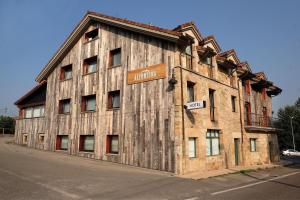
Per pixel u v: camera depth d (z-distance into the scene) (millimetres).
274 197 9641
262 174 16812
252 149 23125
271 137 26406
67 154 20516
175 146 14703
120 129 17562
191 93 16797
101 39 20234
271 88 28062
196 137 16234
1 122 57500
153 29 16359
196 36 17828
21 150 21844
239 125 21312
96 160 18031
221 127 18844
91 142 19562
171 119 15172
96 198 8711
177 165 14484
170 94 15453
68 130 21156
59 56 22953
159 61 16359
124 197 8977
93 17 20500
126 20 18062
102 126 18734
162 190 10305
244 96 23422
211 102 18703
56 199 8320
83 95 20578
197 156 16141
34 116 25641
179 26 16844
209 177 13953
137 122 16734
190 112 15945
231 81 21469
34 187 9570
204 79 17766
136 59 17594
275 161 26391
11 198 8094
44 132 23359
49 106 23375
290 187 11969
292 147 61469
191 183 12070
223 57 20328
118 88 18234
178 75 15430
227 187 11781
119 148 17391
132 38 18125
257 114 24688
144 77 16891
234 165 19766
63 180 10930
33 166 13836
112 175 12758
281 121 62656
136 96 17109
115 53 19375
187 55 16828
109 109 18500
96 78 19906
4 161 14953
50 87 23750
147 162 15789
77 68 21641
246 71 22281
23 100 27047
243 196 9773
